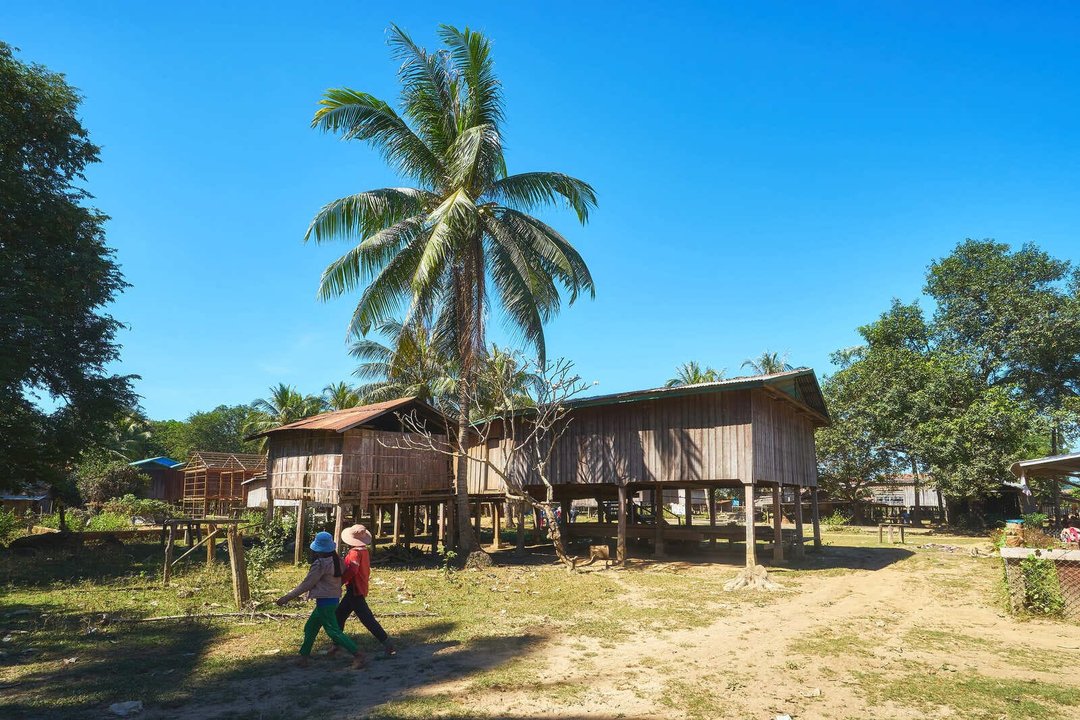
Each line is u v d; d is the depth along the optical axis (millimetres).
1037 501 37750
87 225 21766
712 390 17875
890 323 41375
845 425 39250
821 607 12242
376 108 18547
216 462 45531
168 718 5840
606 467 20188
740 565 19500
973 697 6602
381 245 18516
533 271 20172
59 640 8773
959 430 32906
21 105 20594
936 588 14711
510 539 29922
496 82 19234
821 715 6125
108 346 22531
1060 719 5984
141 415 24203
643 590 14273
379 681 7094
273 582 14547
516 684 7016
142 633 9211
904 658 8281
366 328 19641
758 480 17969
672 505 62594
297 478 20094
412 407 21359
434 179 19797
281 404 53281
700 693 6766
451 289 20297
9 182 18578
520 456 22422
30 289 18625
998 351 37375
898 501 51000
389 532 33344
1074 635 9602
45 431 21047
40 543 21703
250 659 7848
